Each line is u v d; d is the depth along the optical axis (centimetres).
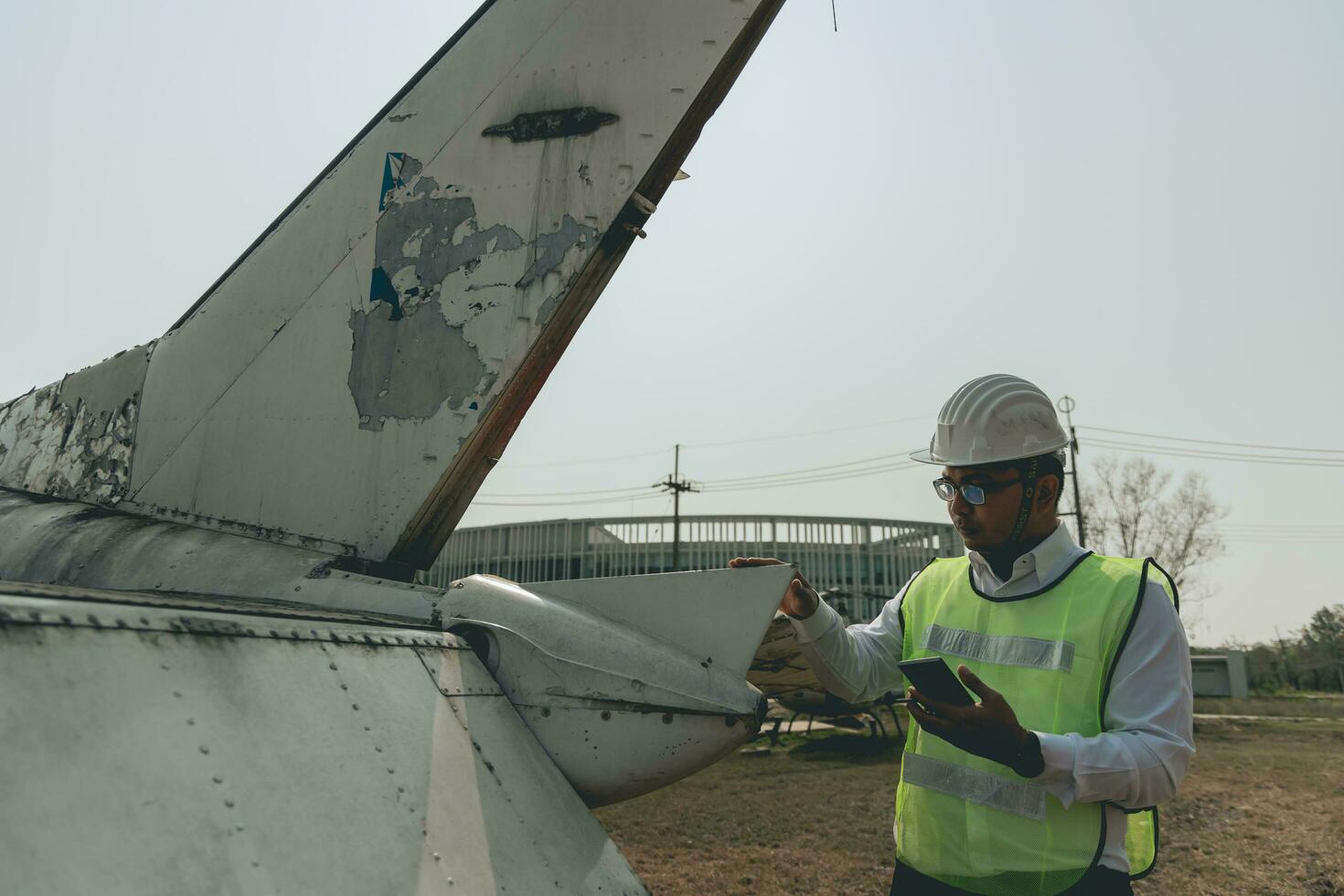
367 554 214
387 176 233
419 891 125
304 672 142
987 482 179
